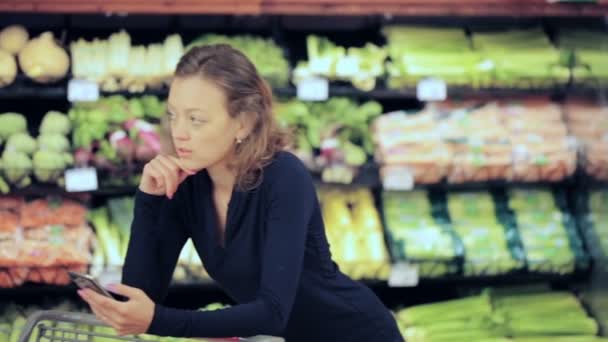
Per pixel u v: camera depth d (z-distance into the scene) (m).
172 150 2.24
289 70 4.47
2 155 4.34
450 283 4.90
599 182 4.68
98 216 4.59
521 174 4.69
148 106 4.55
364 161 4.53
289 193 2.13
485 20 5.03
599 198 4.71
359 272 4.52
